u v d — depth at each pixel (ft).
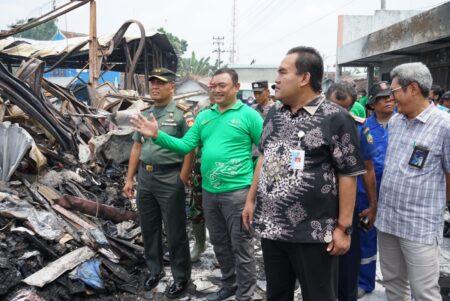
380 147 10.12
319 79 6.44
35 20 29.27
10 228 10.50
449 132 7.15
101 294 10.19
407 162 7.64
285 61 6.45
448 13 26.76
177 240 10.45
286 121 6.59
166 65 59.47
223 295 10.55
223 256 10.30
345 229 6.42
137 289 10.87
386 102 9.83
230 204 9.45
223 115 9.50
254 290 10.46
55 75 85.66
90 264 10.39
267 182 6.68
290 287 7.46
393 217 7.90
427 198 7.47
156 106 10.59
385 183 8.04
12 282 9.20
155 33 45.50
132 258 11.53
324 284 6.60
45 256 10.44
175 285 10.69
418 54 37.81
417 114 7.58
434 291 7.66
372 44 40.11
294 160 6.34
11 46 50.08
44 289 9.42
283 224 6.50
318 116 6.28
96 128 21.21
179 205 10.34
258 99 16.94
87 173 15.81
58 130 16.71
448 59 32.71
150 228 10.80
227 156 9.35
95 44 33.99
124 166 17.85
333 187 6.42
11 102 16.34
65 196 12.52
